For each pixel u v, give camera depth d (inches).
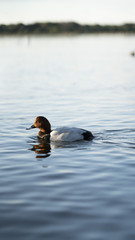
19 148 443.8
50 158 400.2
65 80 1244.5
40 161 389.1
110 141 465.4
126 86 1076.5
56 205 274.1
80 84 1133.7
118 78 1290.6
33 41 5506.9
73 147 442.9
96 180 327.3
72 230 236.1
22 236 229.3
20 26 5315.0
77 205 273.6
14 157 406.0
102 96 891.4
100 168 361.1
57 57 2474.2
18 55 2642.7
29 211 264.4
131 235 229.0
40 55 2664.9
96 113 668.7
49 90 1002.1
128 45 4510.3
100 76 1365.7
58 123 585.3
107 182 321.7
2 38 5925.2
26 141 477.1
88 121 595.5
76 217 254.1
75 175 341.7
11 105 767.1
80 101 816.3
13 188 310.5
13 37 5797.2
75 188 308.2
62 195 293.3
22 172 353.1
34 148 442.9
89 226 241.0
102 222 246.1
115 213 259.4
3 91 981.2
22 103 791.7
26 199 286.0
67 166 370.3
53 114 665.6
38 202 279.9
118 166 366.3
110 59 2294.5
